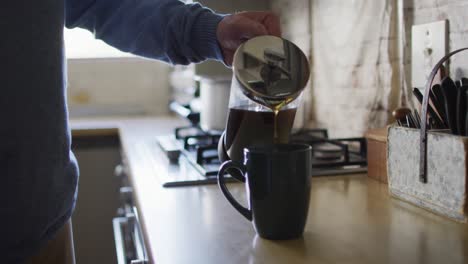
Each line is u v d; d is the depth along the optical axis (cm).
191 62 93
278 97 67
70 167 73
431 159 71
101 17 90
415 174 74
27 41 62
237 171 78
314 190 87
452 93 70
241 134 76
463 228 65
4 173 62
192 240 63
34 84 63
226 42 82
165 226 68
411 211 73
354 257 56
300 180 61
